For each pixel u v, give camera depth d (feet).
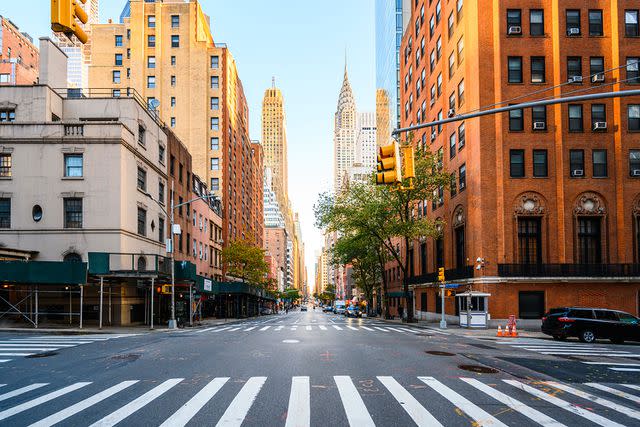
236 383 33.04
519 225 108.47
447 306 129.18
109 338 67.72
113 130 97.14
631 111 108.78
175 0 251.60
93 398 28.78
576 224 106.42
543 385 33.76
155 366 40.68
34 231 94.79
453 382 34.09
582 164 108.06
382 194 122.11
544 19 111.65
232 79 239.91
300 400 27.99
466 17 118.32
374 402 27.63
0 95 100.48
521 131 108.99
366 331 86.22
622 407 27.73
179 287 114.83
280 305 500.74
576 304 103.35
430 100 155.84
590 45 109.91
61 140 96.84
